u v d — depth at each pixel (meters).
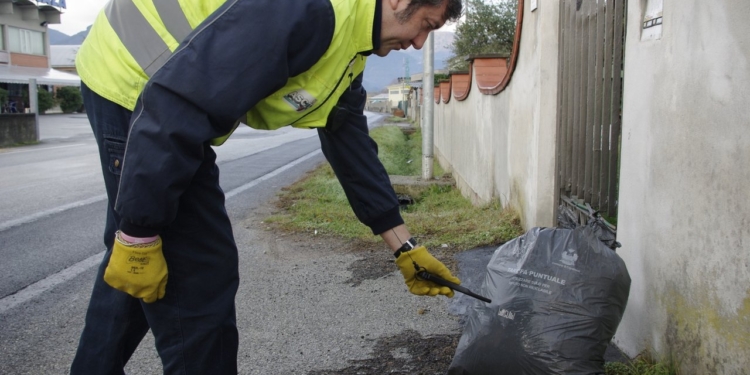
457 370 2.50
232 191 8.39
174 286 1.73
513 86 5.57
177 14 1.64
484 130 7.32
